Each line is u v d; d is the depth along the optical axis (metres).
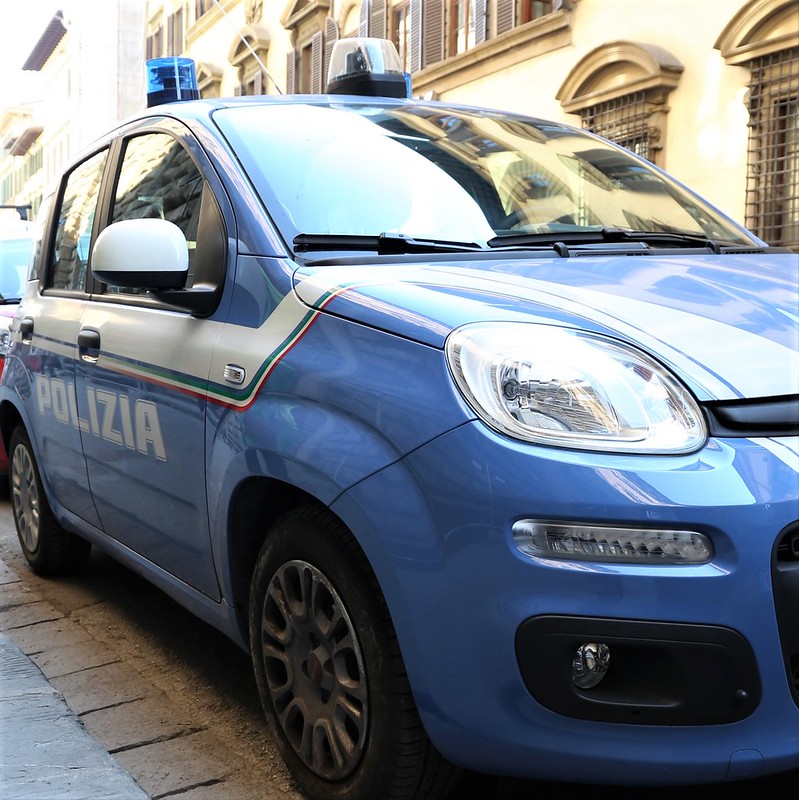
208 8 21.25
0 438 5.34
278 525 2.30
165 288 2.63
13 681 2.98
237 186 2.62
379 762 2.06
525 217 2.81
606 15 11.74
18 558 4.54
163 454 2.72
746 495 1.81
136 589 4.01
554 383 1.89
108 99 21.81
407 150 2.89
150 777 2.47
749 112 10.03
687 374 1.95
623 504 1.78
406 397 1.96
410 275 2.27
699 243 2.96
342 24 17.11
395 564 1.92
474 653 1.85
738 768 1.82
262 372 2.29
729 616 1.78
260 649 2.41
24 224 6.71
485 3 13.83
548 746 1.85
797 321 2.21
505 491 1.82
